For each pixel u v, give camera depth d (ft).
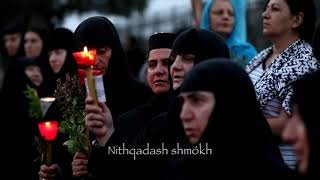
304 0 17.49
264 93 17.01
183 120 12.93
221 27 22.80
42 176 18.19
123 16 69.72
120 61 18.21
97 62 17.85
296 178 12.55
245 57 22.29
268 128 13.88
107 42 17.92
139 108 16.75
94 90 15.25
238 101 12.90
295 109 11.12
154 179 15.24
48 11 63.98
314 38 17.20
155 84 16.62
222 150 12.93
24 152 22.89
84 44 17.87
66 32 21.83
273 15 17.63
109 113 15.75
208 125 12.86
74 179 18.19
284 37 17.62
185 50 15.07
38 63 24.95
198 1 23.76
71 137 16.72
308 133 10.84
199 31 15.17
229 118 12.86
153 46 16.78
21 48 29.68
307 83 11.00
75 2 65.82
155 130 15.34
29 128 22.94
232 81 12.87
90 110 15.34
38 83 24.89
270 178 12.82
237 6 22.99
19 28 29.78
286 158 16.60
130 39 40.09
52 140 17.67
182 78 15.07
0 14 73.36
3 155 23.24
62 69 21.70
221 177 12.92
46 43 23.47
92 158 16.16
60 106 17.94
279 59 17.28
